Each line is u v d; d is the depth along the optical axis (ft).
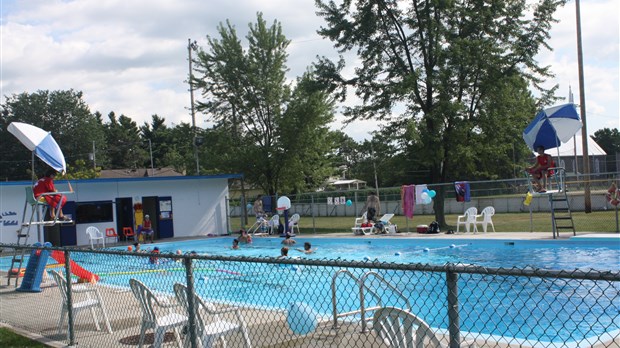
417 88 94.99
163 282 29.60
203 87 123.34
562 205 109.91
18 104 300.20
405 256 62.95
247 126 124.57
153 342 24.04
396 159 97.35
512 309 30.14
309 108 118.01
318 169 126.00
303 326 22.26
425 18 92.89
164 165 333.62
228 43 120.78
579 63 101.81
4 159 279.08
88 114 320.91
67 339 26.99
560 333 24.54
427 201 78.54
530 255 57.00
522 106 96.89
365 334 22.15
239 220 143.13
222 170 122.62
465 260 56.85
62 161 55.47
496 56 90.63
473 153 90.89
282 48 122.93
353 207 154.81
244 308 25.00
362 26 95.71
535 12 89.81
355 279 23.27
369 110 97.14
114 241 102.63
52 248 27.89
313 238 85.46
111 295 35.40
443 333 18.20
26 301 39.65
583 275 10.77
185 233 110.32
